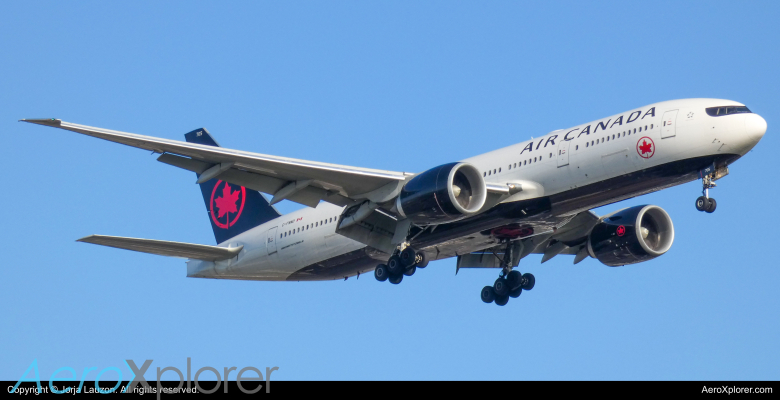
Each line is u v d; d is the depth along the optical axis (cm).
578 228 9106
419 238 8238
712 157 6981
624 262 8894
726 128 6900
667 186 7344
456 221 7969
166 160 7344
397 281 8456
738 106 7056
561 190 7494
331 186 7969
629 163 7169
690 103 7150
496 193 7569
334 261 8894
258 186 7900
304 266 9106
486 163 8069
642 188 7325
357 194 8081
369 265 8869
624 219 8788
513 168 7788
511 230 8050
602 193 7400
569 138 7525
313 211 9031
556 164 7475
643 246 8631
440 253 8619
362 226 8294
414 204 7444
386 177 7750
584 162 7338
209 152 7188
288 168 7556
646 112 7225
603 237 8875
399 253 8300
